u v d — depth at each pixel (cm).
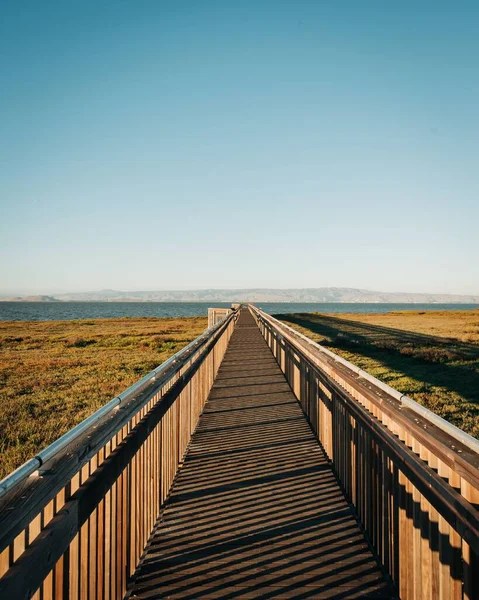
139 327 4312
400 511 271
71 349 2272
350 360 1584
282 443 604
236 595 284
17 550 155
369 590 288
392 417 281
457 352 1720
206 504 419
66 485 197
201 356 705
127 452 281
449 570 206
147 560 325
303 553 333
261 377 1122
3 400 1048
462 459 184
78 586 211
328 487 457
